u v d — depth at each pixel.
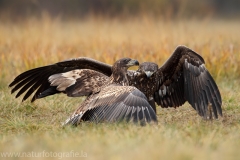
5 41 30.48
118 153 11.16
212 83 16.78
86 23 46.72
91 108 14.88
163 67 17.30
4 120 17.03
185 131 14.02
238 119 16.97
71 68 17.50
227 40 31.77
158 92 17.64
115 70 16.59
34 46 27.61
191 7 60.94
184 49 17.16
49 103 18.77
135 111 14.27
